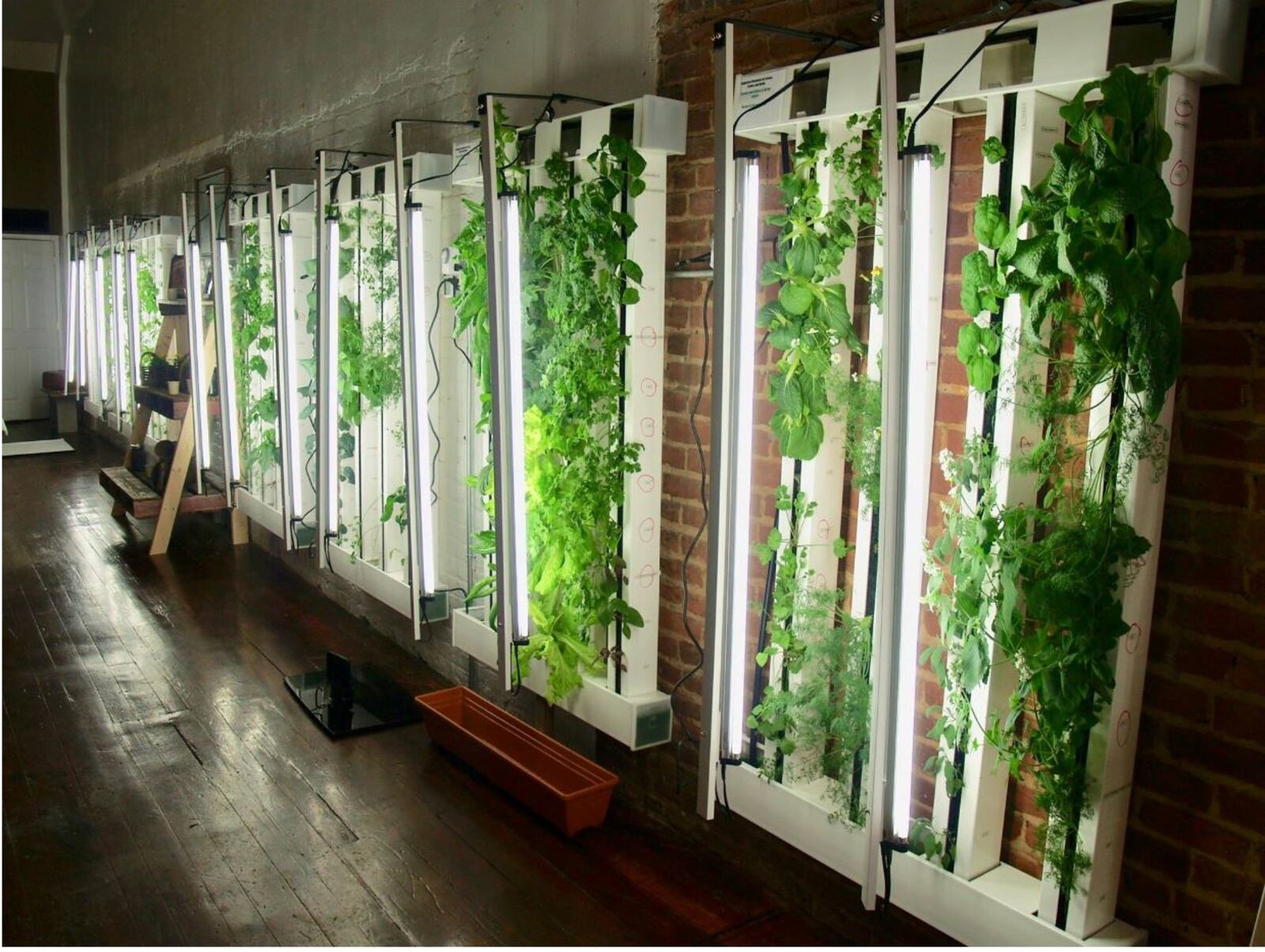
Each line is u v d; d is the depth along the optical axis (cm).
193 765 418
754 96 293
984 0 255
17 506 888
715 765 270
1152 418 210
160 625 593
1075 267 206
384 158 549
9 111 1370
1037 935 234
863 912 303
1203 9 198
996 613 240
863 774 283
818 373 279
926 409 234
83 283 1236
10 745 434
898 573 231
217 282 654
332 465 542
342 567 546
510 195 325
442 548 505
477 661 488
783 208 314
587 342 355
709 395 344
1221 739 222
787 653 298
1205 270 220
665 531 367
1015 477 242
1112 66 220
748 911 325
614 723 357
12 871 338
